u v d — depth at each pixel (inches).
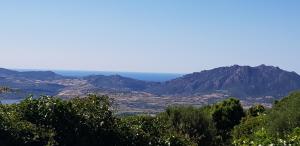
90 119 426.0
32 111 401.7
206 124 843.4
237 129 862.5
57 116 405.4
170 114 836.6
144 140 458.0
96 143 421.1
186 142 521.3
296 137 405.1
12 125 360.8
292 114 582.9
